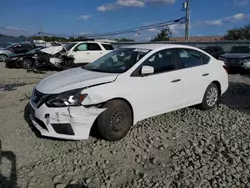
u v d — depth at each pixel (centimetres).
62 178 307
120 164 341
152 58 452
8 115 517
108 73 422
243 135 440
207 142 409
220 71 579
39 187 289
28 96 682
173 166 336
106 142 399
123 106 399
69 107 360
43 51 1342
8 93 726
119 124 399
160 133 441
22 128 450
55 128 369
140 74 427
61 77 432
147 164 342
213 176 316
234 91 806
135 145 395
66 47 1420
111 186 294
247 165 342
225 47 2803
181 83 485
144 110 435
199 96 537
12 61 1447
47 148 379
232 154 369
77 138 367
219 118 523
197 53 544
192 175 317
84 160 348
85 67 496
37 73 1262
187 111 561
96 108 376
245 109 596
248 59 1223
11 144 390
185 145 398
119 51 507
